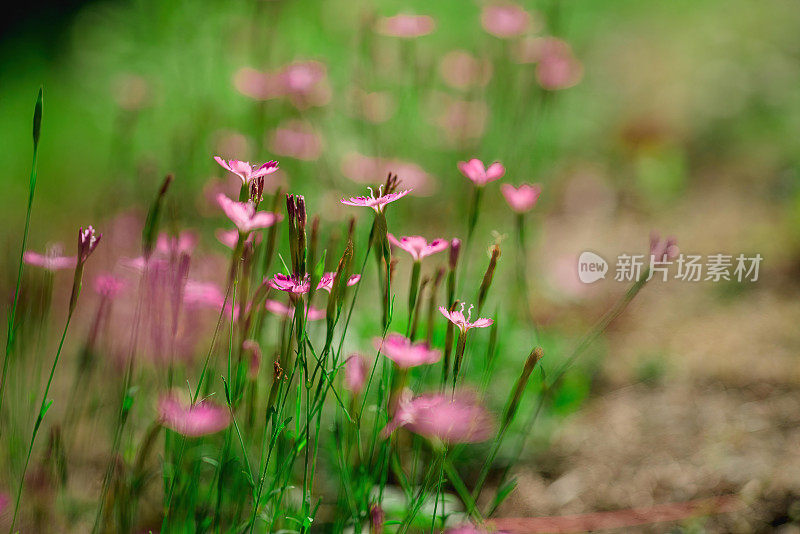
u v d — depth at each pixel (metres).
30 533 1.02
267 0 1.36
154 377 1.08
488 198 1.54
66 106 2.40
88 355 1.02
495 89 1.48
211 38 1.91
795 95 2.02
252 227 0.96
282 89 1.27
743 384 1.14
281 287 0.96
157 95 1.70
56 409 1.12
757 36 2.29
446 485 1.09
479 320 0.97
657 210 1.75
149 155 1.57
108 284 1.02
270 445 0.97
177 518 1.00
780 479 1.07
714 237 1.58
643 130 2.00
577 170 1.93
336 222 1.14
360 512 1.00
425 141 1.67
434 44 2.07
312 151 1.26
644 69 2.25
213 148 1.41
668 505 1.08
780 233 1.52
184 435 0.99
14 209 1.94
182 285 0.99
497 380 1.13
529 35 1.61
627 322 1.36
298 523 0.99
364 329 1.14
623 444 1.12
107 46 2.29
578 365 1.20
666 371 1.20
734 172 1.85
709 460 1.10
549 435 1.12
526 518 1.08
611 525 1.07
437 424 0.97
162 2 2.21
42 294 1.03
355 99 1.39
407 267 1.36
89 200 1.94
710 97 2.09
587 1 2.37
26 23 2.86
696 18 2.42
